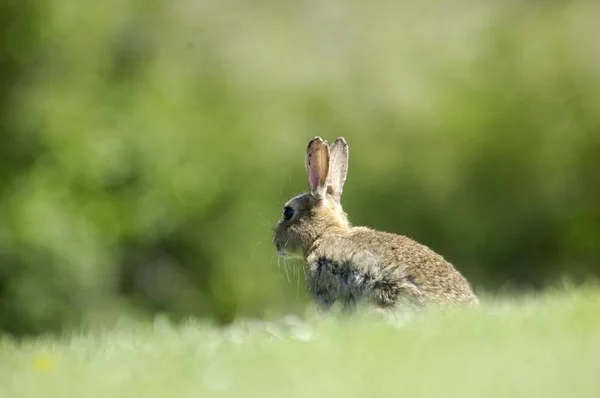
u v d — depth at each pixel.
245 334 15.27
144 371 12.42
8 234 45.69
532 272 58.16
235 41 61.06
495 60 62.03
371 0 67.06
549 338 11.84
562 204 58.81
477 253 58.25
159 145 50.50
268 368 11.66
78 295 46.41
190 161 51.84
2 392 12.27
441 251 58.16
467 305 14.92
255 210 52.88
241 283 51.56
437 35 65.00
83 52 50.56
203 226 52.25
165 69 55.12
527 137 59.94
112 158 48.97
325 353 12.02
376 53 63.62
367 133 59.84
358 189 58.00
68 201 47.84
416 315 13.90
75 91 50.19
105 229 48.31
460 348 11.62
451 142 60.28
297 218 17.62
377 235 16.34
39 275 45.62
